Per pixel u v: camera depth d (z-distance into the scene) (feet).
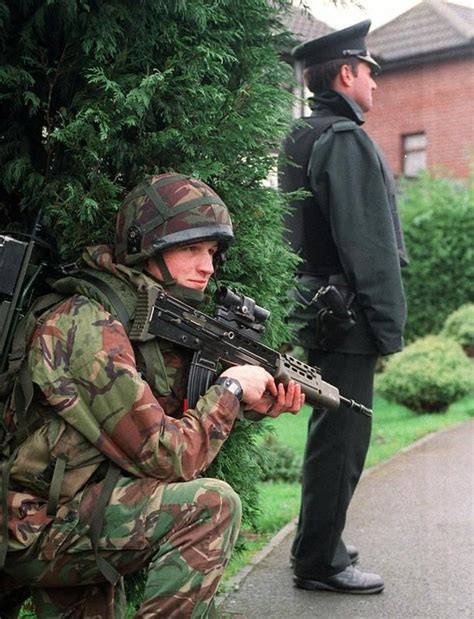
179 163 9.29
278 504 17.47
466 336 40.63
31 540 7.27
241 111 9.28
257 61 9.80
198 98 8.99
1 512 7.29
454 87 72.64
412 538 14.93
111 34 8.57
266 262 9.77
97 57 8.54
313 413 12.12
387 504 17.31
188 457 7.36
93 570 7.42
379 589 12.30
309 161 11.98
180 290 7.94
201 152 9.17
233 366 8.16
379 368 39.60
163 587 7.11
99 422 7.22
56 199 8.94
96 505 7.25
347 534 15.23
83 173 8.91
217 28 9.55
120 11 8.58
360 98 12.71
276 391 8.40
